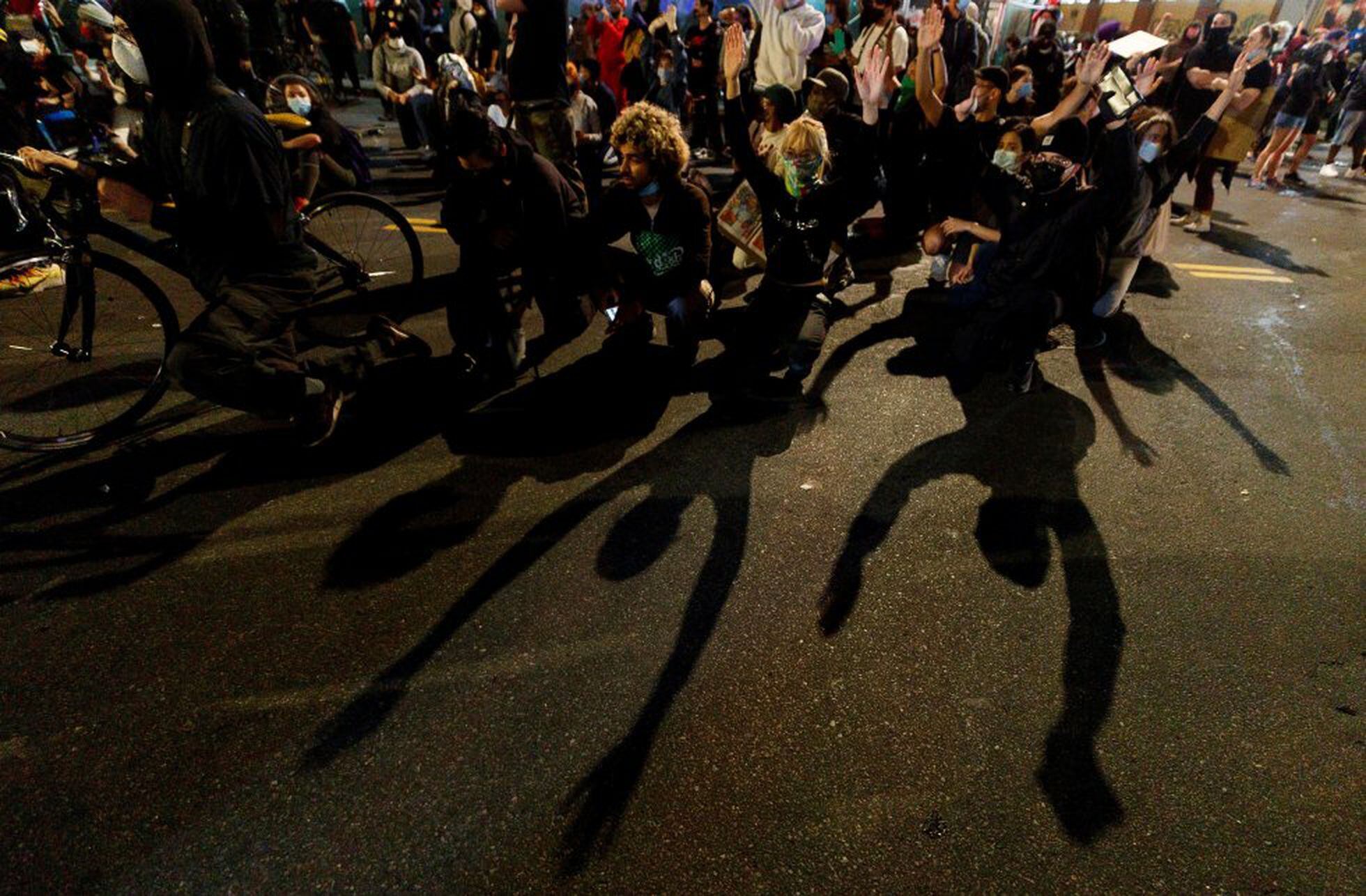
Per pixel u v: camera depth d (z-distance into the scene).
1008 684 2.23
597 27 9.00
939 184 4.59
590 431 3.49
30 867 1.71
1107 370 4.18
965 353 3.77
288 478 3.10
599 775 1.95
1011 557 2.75
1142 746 2.04
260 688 2.17
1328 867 1.76
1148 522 2.96
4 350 3.87
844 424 3.58
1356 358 4.39
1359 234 6.98
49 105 6.98
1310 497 3.14
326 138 4.91
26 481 3.01
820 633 2.40
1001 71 3.98
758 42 5.82
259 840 1.78
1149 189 3.67
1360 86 9.14
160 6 2.15
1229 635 2.43
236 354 2.62
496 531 2.83
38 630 2.32
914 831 1.82
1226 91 3.55
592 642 2.35
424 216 6.71
